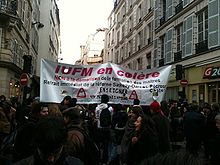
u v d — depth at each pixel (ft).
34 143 7.01
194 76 76.59
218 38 65.26
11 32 80.23
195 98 76.33
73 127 14.49
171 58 90.48
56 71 32.24
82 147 13.73
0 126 32.27
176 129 40.06
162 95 33.94
